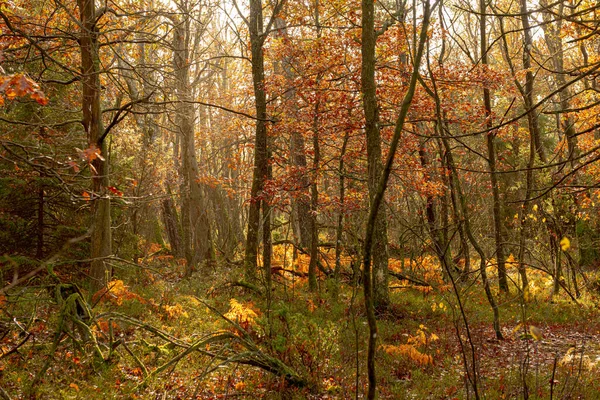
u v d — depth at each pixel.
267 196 14.73
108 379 7.40
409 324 11.68
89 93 10.95
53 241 13.48
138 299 10.59
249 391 7.35
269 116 15.65
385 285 12.68
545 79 21.33
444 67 14.51
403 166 15.22
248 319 8.70
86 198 7.27
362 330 10.32
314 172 14.97
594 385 7.51
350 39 14.12
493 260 17.67
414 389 7.71
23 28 9.02
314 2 15.41
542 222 14.39
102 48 15.07
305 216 20.80
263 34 15.47
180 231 23.98
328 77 15.51
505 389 7.25
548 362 9.08
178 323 10.45
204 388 7.41
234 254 22.97
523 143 24.19
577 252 19.34
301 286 16.34
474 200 21.17
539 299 14.56
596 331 11.47
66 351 8.03
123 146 18.41
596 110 13.22
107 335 9.08
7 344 7.95
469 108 15.09
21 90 4.55
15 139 11.23
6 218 12.48
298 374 7.62
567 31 12.24
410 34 14.08
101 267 11.20
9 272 11.84
